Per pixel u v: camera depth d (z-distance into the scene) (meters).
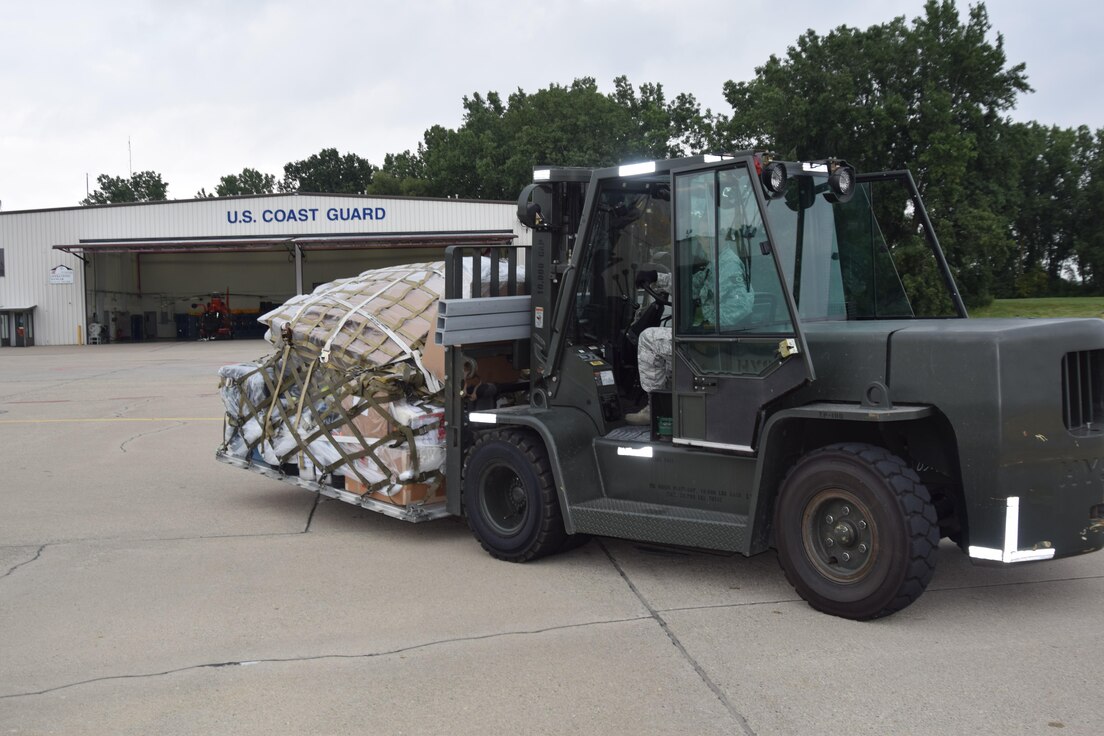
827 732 3.61
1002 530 4.53
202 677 4.26
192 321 47.59
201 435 12.77
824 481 4.81
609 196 6.14
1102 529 4.75
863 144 38.97
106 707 3.95
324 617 5.09
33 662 4.49
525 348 6.68
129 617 5.14
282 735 3.66
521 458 5.99
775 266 4.91
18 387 20.23
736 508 5.31
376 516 7.72
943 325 4.93
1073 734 3.56
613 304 6.27
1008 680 4.08
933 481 5.18
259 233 40.28
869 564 4.69
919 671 4.19
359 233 40.16
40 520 7.62
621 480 5.87
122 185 116.38
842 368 4.91
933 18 41.25
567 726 3.70
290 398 7.34
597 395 6.02
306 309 7.36
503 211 40.34
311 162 109.44
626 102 65.00
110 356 32.09
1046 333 4.57
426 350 6.68
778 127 39.78
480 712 3.84
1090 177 68.50
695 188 5.28
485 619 5.02
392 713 3.84
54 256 41.44
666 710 3.83
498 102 72.38
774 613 5.03
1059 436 4.56
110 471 9.96
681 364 5.41
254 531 7.20
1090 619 4.88
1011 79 42.41
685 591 5.48
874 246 5.95
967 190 40.72
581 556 6.29
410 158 84.88
